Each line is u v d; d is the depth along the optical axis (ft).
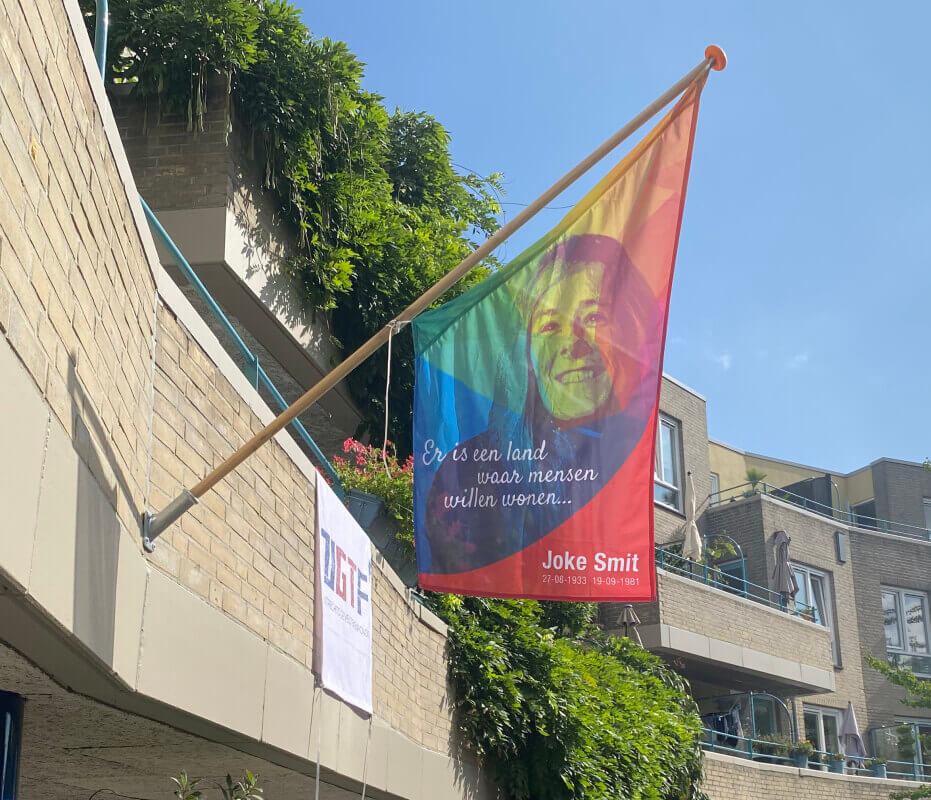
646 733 49.08
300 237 45.80
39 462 12.55
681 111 21.25
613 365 21.57
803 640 79.71
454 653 38.17
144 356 17.83
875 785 76.48
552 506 21.34
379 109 50.52
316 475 26.81
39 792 27.55
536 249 22.07
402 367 50.47
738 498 93.86
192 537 19.24
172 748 21.93
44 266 12.78
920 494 119.14
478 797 38.37
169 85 42.11
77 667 15.02
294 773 25.63
